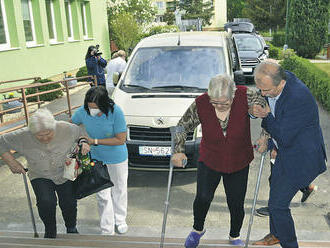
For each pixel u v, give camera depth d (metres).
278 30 51.78
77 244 3.18
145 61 6.07
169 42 6.34
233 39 8.30
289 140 2.66
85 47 20.78
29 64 14.31
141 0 35.34
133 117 5.15
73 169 3.30
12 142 3.16
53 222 3.44
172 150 3.01
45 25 15.73
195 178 5.66
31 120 2.92
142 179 5.65
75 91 13.87
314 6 24.14
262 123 2.82
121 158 3.87
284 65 16.38
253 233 4.04
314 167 2.69
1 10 12.89
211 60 5.93
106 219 3.88
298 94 2.61
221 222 4.36
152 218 4.50
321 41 24.64
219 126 2.85
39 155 3.20
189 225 4.32
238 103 2.79
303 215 4.51
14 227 4.37
